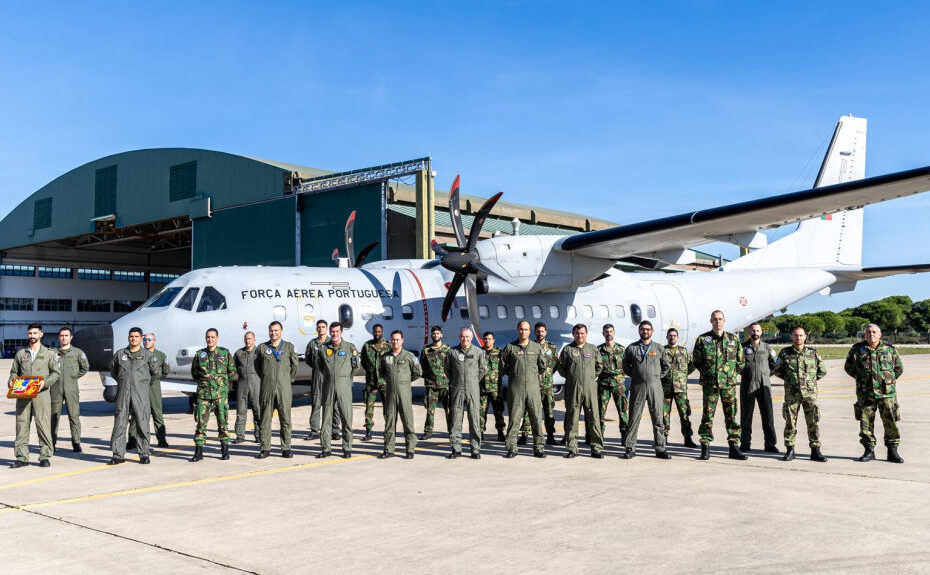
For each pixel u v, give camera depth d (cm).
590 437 916
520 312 1587
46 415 881
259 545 552
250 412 1474
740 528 588
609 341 970
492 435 1125
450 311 1543
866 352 874
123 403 890
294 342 1386
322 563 509
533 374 916
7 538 574
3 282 5034
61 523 619
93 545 554
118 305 5666
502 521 614
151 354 938
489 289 1392
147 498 709
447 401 1033
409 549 539
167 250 5338
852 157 1861
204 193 3688
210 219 3666
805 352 880
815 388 877
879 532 574
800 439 1059
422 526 601
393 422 923
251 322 1356
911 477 785
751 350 951
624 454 912
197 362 908
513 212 3778
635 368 906
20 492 739
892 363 866
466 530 589
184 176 3803
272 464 888
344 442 923
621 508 655
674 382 956
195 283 1357
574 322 1625
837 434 1106
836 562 502
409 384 924
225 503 687
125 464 892
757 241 1448
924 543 545
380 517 631
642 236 1341
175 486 764
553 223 4006
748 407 954
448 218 3347
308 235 3241
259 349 929
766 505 662
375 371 1055
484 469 846
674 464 870
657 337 1705
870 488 731
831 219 1958
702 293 1773
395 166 2920
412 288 1535
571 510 650
